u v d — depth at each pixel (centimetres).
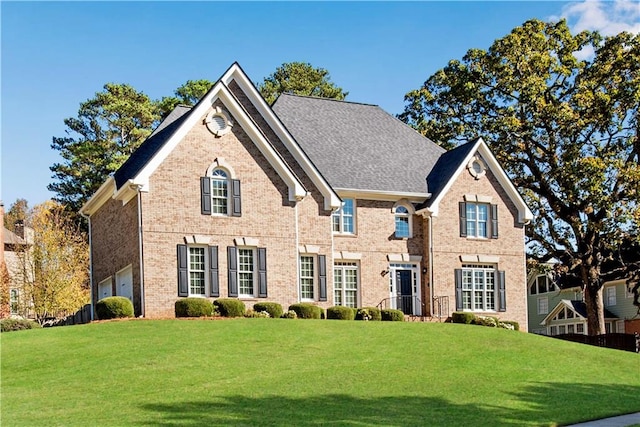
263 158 3616
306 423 1778
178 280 3359
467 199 4269
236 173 3544
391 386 2225
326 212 3859
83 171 6538
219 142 3525
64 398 2002
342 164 4166
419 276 4181
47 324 4294
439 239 4178
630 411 2116
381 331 3066
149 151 3750
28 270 5778
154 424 1736
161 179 3384
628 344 4434
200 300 3297
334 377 2305
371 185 4106
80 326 2950
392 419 1847
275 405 1950
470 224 4288
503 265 4316
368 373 2377
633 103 4616
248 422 1770
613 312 6812
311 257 3803
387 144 4469
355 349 2711
